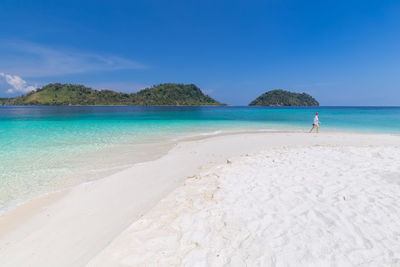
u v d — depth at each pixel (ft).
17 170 21.86
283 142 37.52
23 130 51.08
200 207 13.00
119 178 19.48
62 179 19.48
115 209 13.91
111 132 49.55
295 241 9.35
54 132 48.32
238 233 10.19
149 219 11.93
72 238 11.07
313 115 128.47
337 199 12.96
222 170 19.84
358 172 17.52
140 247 9.61
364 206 12.05
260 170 19.21
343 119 93.91
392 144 35.45
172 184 17.84
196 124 70.95
